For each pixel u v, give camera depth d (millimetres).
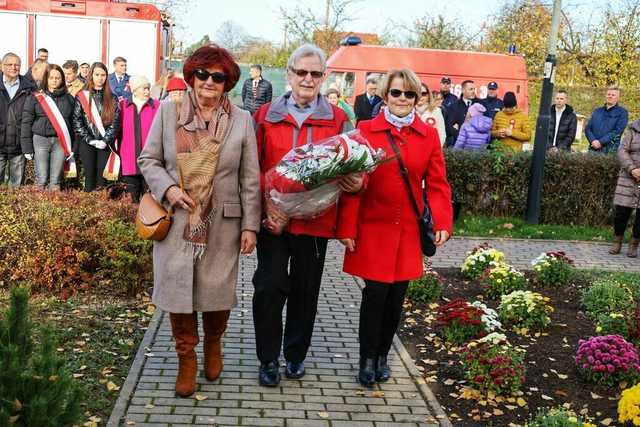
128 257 6727
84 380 4887
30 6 17281
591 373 5375
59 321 6023
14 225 6777
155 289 4590
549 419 4332
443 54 17438
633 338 6148
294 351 5125
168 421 4395
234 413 4566
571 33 29500
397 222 4891
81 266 6867
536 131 11852
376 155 4520
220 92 4504
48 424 3273
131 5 17500
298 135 4781
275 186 4535
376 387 5133
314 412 4664
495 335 5336
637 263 10164
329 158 4379
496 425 4695
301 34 29953
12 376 3273
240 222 4688
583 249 10891
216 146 4473
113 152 9938
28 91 10109
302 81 4719
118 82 12922
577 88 25859
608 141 12797
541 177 11906
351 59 17141
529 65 29969
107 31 17500
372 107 13297
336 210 4871
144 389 4820
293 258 4934
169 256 4492
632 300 7277
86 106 9820
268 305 4875
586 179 12188
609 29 27297
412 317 6883
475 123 12766
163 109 4578
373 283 4918
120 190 10016
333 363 5523
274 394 4891
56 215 6965
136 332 5914
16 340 3494
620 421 4633
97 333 5812
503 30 31000
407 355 5793
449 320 6098
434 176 4945
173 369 5184
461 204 12086
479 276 8320
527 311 6566
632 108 24266
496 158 12000
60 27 17422
